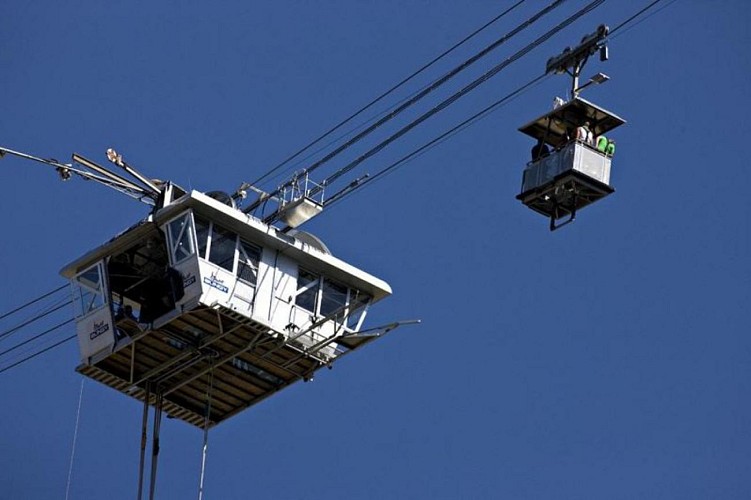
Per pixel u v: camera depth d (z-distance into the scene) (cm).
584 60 6912
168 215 7800
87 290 8081
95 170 8006
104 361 8081
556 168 6938
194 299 7694
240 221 7806
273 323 7856
